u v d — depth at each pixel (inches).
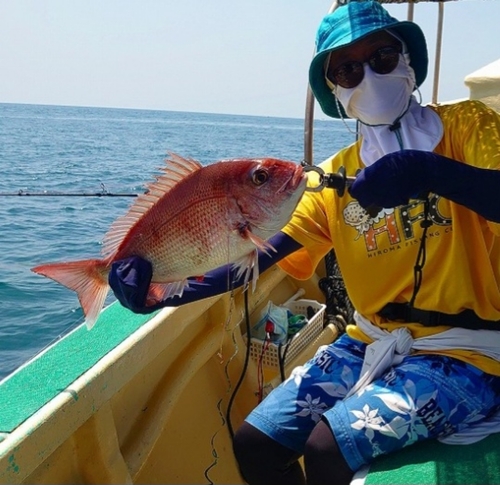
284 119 6181.1
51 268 61.5
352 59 67.9
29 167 778.2
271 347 103.1
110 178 644.7
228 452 98.0
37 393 64.7
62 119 4320.9
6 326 237.8
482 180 56.7
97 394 68.0
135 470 75.8
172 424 89.6
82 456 70.1
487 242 68.1
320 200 77.2
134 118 6146.7
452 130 67.9
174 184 58.9
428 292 68.7
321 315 117.2
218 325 98.1
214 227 56.8
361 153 73.5
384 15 68.0
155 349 79.7
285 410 73.3
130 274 59.1
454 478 58.6
